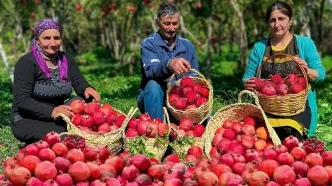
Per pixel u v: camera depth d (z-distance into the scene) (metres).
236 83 15.42
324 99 11.56
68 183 4.37
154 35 7.14
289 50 6.56
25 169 4.38
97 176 4.51
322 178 4.38
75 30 28.47
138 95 7.24
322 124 8.31
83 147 4.78
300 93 5.96
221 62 21.02
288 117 6.07
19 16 23.02
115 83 16.09
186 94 6.42
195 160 5.55
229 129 5.80
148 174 4.70
